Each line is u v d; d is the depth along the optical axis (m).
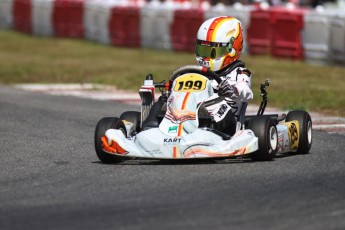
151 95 28.52
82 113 44.38
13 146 32.78
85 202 21.53
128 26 90.38
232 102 29.09
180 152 26.27
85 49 90.56
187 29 81.44
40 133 36.62
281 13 71.81
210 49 29.38
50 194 22.77
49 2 104.00
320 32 68.06
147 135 26.78
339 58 66.25
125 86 58.56
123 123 28.66
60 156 29.95
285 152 30.06
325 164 27.33
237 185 23.33
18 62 78.38
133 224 19.02
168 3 90.88
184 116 27.08
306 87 54.94
